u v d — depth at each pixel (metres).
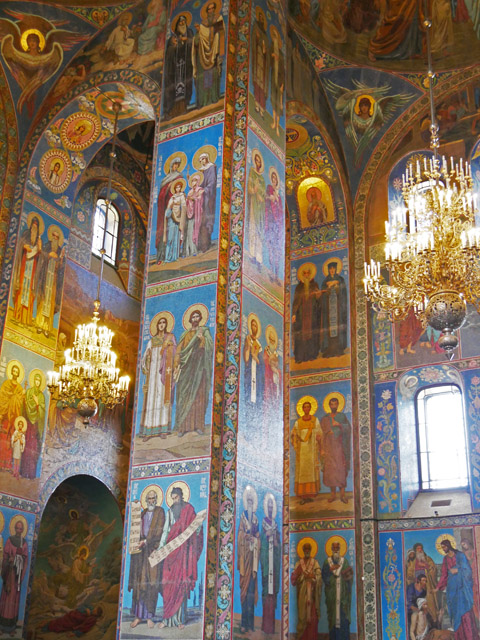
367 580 14.80
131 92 15.01
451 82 17.08
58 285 15.85
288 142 17.36
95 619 17.39
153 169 12.80
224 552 10.00
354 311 16.73
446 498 15.05
